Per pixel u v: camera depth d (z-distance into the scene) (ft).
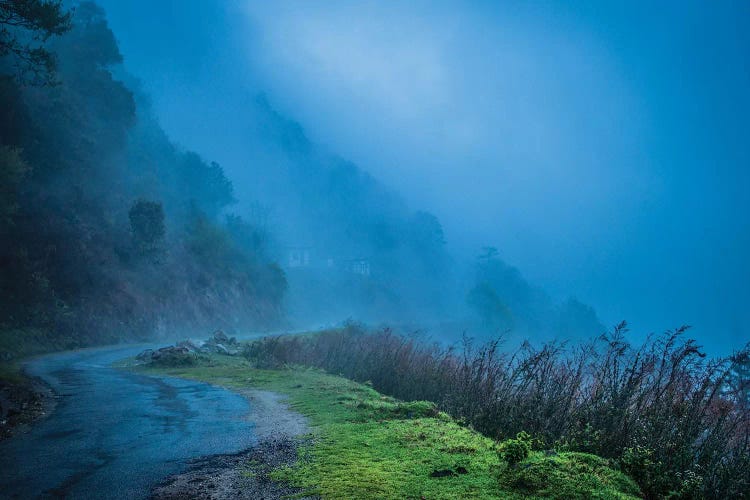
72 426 31.17
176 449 24.94
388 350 54.75
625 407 24.11
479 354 35.94
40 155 147.84
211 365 70.85
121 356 91.50
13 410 35.29
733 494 18.94
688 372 23.79
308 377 54.60
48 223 137.08
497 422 28.32
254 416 33.40
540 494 16.79
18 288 112.27
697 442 22.34
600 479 18.08
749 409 22.21
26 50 73.61
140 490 19.02
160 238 178.50
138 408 37.22
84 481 20.21
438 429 26.07
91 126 199.00
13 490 19.22
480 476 18.58
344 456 22.03
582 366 28.19
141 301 158.51
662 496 18.40
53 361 80.43
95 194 174.60
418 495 16.92
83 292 136.36
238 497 17.85
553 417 26.66
